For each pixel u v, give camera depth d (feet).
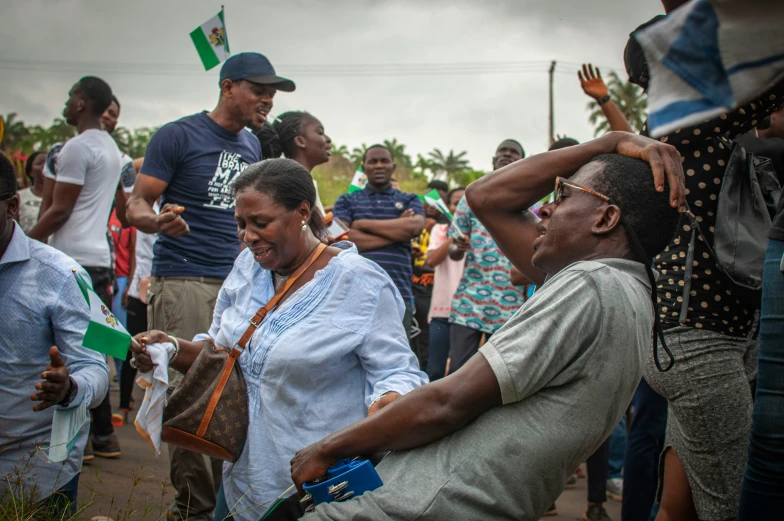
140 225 12.44
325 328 7.86
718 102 4.51
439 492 5.90
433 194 22.07
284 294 8.23
